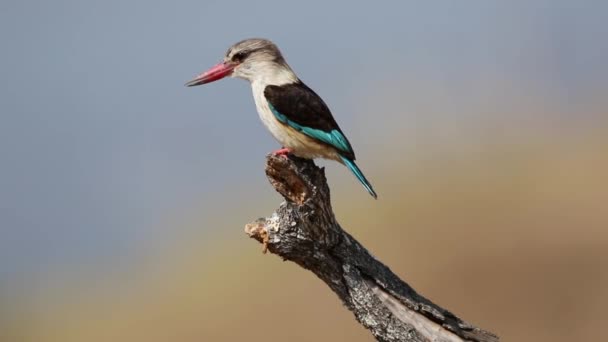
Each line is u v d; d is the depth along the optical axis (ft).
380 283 27.14
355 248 27.48
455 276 55.36
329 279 27.53
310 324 55.88
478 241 58.08
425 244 58.95
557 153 68.28
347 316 55.72
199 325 59.57
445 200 63.52
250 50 33.47
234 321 58.90
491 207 61.31
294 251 27.32
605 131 70.69
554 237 56.95
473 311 52.70
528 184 63.93
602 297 51.67
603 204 59.06
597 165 64.34
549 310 51.72
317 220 26.86
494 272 55.16
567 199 61.41
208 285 63.87
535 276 53.88
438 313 26.81
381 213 63.36
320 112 31.86
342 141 31.83
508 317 51.88
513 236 57.88
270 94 32.19
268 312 57.88
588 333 49.80
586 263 54.24
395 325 26.96
